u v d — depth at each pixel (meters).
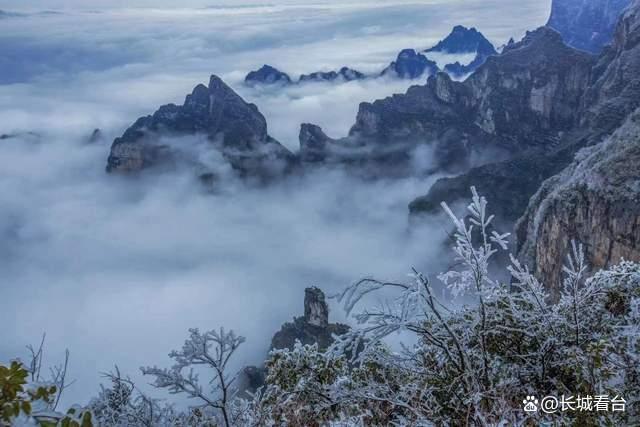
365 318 5.02
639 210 40.31
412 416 5.59
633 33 128.12
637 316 6.01
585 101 136.88
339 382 6.29
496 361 6.16
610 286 6.61
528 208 66.19
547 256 51.25
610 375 5.31
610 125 107.75
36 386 2.99
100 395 6.05
